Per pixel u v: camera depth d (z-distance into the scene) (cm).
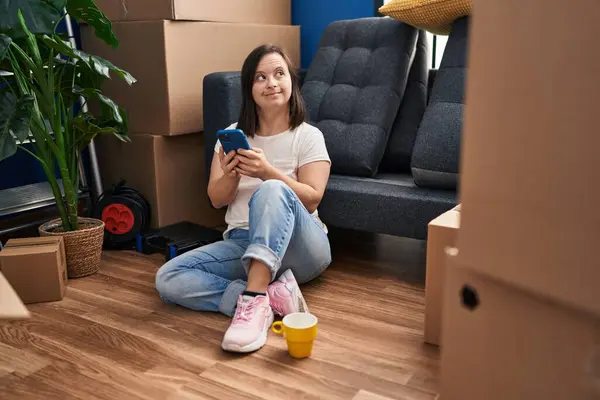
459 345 62
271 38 270
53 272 177
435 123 189
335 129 221
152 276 201
